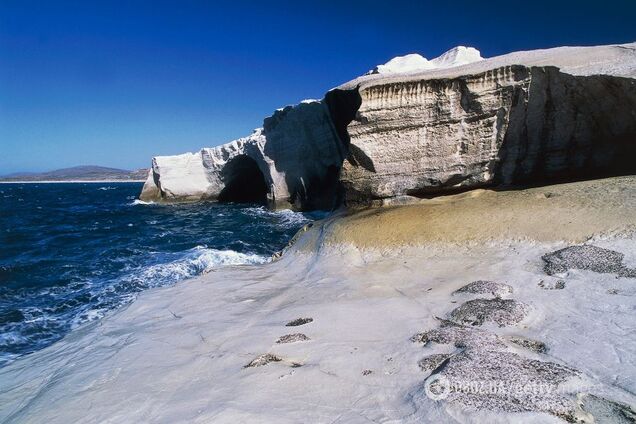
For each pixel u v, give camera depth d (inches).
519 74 465.7
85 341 327.3
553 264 315.6
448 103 498.0
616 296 255.3
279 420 168.6
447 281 330.0
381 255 424.5
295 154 1242.0
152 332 317.7
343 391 187.0
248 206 1486.2
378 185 537.3
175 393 209.8
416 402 168.2
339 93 944.9
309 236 529.0
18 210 1603.1
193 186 1708.9
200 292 414.3
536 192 436.1
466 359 190.2
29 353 335.0
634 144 436.8
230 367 231.3
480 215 422.9
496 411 152.6
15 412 225.6
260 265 513.0
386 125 520.4
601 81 415.5
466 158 506.0
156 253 690.2
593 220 358.3
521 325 237.0
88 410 206.2
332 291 355.9
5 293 486.6
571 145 470.6
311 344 243.9
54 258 666.8
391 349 223.9
